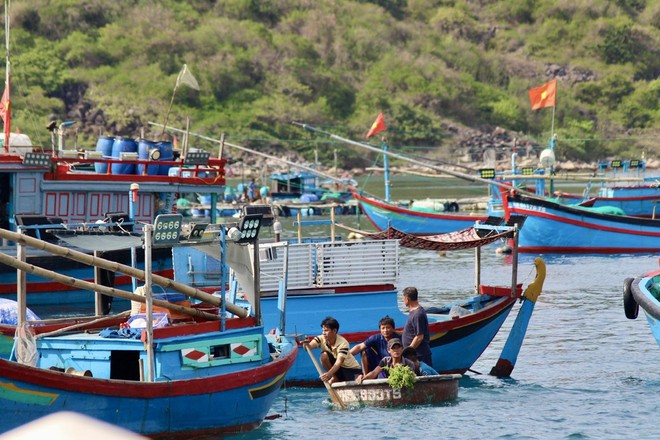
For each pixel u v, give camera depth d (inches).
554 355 2393.0
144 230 1464.1
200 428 1524.4
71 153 2997.0
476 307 2242.9
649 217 5964.6
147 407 1449.3
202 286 1766.7
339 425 1689.2
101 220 2797.7
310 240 2743.6
